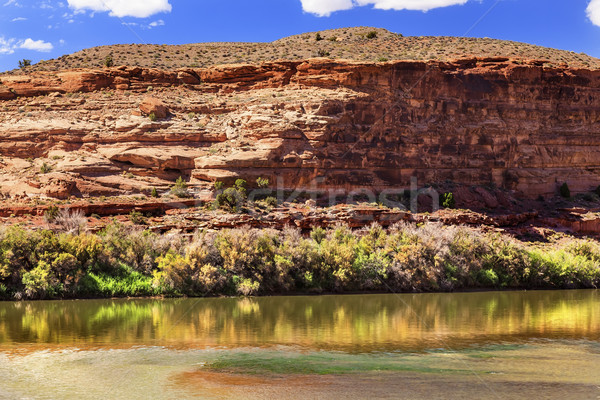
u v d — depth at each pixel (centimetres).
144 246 4741
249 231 4919
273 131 6588
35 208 5444
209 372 2380
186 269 4531
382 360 2575
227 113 7212
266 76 7600
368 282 4881
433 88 7300
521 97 7619
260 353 2692
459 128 7306
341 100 6919
